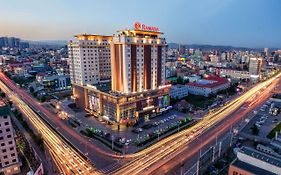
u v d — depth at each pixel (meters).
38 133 95.31
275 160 52.59
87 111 128.75
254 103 146.75
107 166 71.31
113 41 107.25
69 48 136.12
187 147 83.25
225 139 89.94
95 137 93.81
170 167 69.62
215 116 120.81
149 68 115.88
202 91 173.00
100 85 126.62
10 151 66.94
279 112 124.31
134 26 108.69
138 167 70.12
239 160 56.94
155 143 88.12
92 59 133.50
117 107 102.62
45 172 67.62
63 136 95.19
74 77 139.12
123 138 91.38
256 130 95.25
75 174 66.62
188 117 119.00
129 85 107.88
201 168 69.00
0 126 64.38
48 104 147.88
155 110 121.25
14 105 144.50
